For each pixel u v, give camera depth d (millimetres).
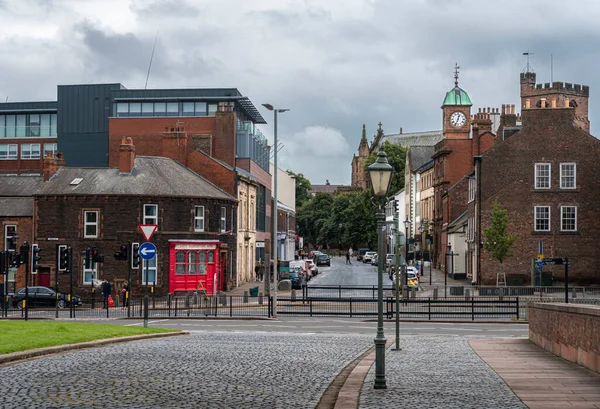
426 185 103938
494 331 35188
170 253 59969
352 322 40875
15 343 20875
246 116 97812
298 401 13695
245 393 14438
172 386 15016
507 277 66625
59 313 46531
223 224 64625
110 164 81125
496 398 13789
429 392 14625
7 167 103938
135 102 91062
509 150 67750
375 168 16594
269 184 94438
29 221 61906
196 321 41562
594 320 17625
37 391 14086
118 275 59031
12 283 60469
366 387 15336
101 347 23047
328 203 180125
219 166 69250
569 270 66625
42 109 103312
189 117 79312
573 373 17359
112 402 13133
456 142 89000
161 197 59969
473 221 70625
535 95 137625
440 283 72375
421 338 29469
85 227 59406
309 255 127562
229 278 66312
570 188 66938
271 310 47312
